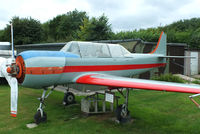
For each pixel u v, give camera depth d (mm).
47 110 5422
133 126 4211
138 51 10781
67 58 4516
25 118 4664
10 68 3951
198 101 6238
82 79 4441
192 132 3848
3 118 4645
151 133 3834
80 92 8195
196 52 13602
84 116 4934
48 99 6762
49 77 4219
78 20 29578
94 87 8453
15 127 4074
